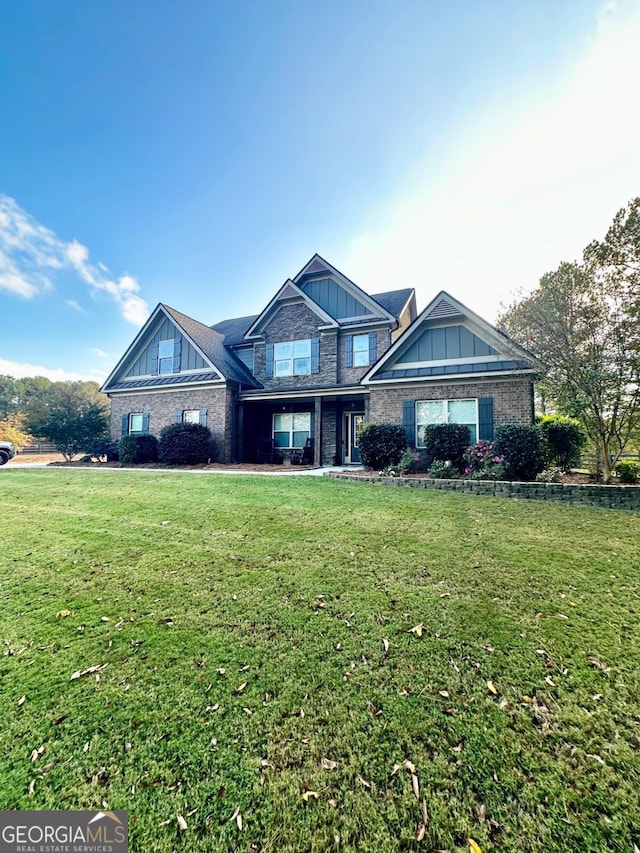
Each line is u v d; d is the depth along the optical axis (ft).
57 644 9.78
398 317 48.44
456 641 9.76
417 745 6.72
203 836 5.39
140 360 56.08
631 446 32.37
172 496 26.21
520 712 7.42
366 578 13.42
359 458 48.55
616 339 26.53
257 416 54.65
